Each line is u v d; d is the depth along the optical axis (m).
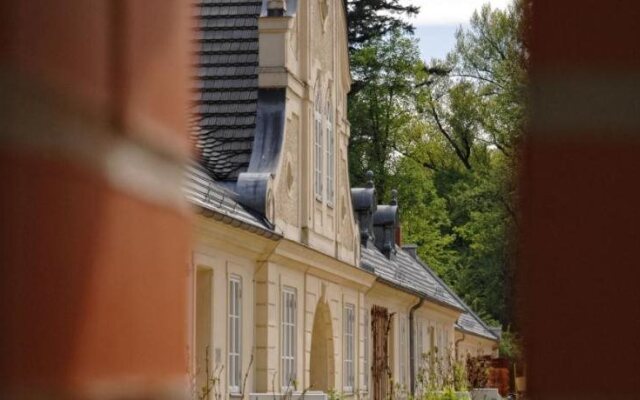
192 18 2.01
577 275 1.53
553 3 1.54
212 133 31.61
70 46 1.53
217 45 32.72
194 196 24.53
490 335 70.81
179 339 1.93
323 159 35.62
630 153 1.52
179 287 1.94
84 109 1.55
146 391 1.74
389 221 51.69
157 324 1.81
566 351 1.51
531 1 1.58
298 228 32.75
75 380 1.50
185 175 1.98
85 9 1.56
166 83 1.85
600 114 1.53
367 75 80.94
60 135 1.49
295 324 31.94
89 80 1.57
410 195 80.62
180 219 1.94
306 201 33.22
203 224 24.55
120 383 1.64
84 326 1.53
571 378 1.51
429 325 54.25
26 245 1.41
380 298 44.50
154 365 1.79
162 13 1.84
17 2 1.41
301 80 33.28
